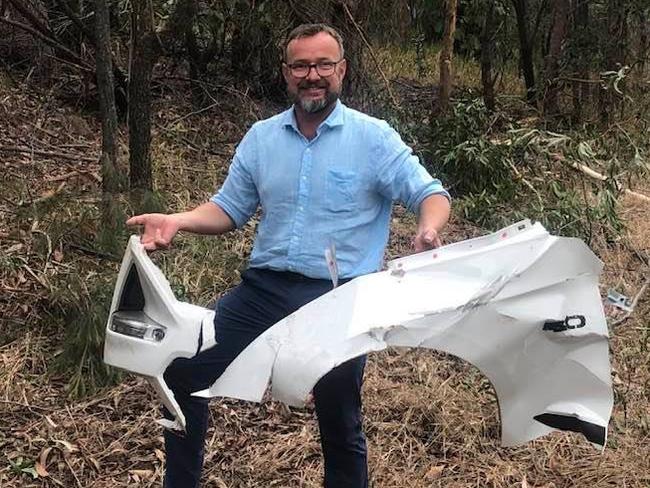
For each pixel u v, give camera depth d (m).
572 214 4.42
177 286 3.52
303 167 2.04
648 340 3.45
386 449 2.73
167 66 6.10
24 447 2.67
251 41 5.89
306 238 2.06
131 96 3.82
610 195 4.36
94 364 3.00
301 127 2.07
